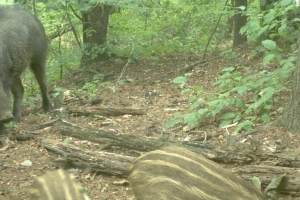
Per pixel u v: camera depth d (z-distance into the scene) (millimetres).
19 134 6727
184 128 6695
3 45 7973
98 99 8656
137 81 10047
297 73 5980
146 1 12109
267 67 8805
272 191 4625
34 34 8828
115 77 10602
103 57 11812
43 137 6414
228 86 7414
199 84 9008
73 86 10695
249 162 5098
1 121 6867
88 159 5316
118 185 5066
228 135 5949
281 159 5039
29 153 6023
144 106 8109
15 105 8477
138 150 5723
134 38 12266
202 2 12125
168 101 8297
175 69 10578
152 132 6719
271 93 6402
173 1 12664
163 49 12031
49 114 8422
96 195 4867
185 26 12961
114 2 10070
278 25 8453
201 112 6641
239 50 10625
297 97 5980
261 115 6602
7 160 5820
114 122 7270
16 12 8812
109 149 5875
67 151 5465
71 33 13328
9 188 5094
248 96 7328
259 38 9891
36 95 10703
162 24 12648
